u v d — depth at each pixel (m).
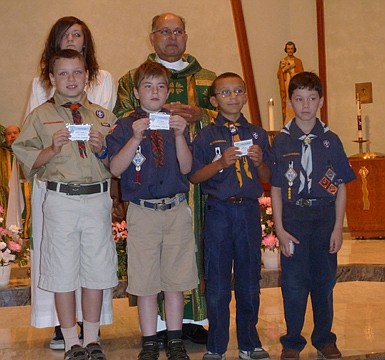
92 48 4.07
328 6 9.58
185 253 3.65
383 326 4.45
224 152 3.55
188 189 3.72
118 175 3.55
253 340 3.73
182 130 3.52
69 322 3.59
